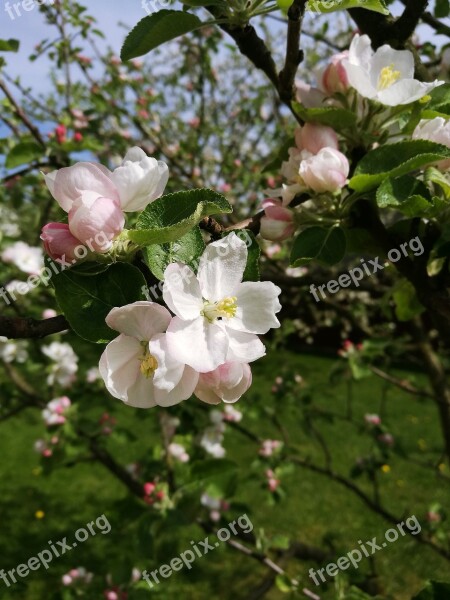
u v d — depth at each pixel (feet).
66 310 2.62
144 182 2.66
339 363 10.57
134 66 13.92
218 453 9.43
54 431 9.16
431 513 9.03
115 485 17.35
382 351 9.36
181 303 2.45
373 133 3.74
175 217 2.67
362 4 3.24
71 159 8.09
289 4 3.09
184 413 9.42
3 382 11.10
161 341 2.35
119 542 7.80
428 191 3.34
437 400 8.32
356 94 3.72
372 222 3.78
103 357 2.45
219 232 2.95
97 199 2.49
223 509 8.87
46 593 11.94
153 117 14.24
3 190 10.19
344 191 3.62
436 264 4.14
